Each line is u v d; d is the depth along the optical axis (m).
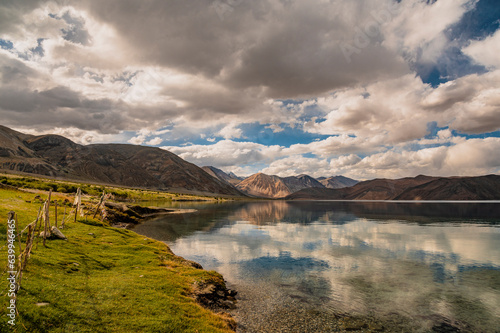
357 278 31.91
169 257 33.47
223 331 17.16
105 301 17.52
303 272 33.97
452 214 134.25
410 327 20.47
